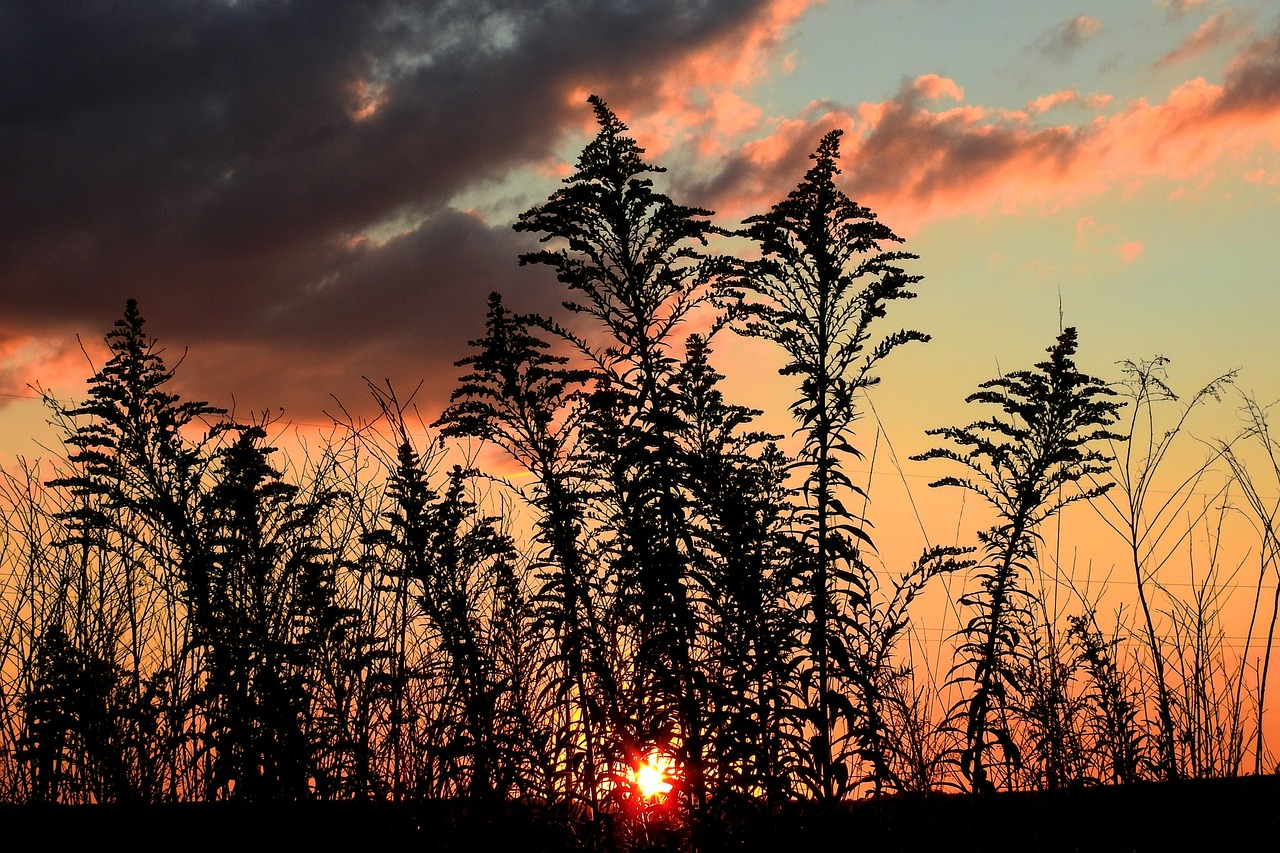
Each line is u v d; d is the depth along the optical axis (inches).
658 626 263.0
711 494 266.2
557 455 286.7
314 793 281.9
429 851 272.7
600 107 287.9
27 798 296.0
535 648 285.1
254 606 294.4
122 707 295.6
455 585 285.6
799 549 262.1
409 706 295.6
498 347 286.5
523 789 268.2
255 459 308.7
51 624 302.0
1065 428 287.7
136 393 324.5
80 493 319.9
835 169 306.7
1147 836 265.0
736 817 245.1
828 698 254.1
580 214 277.4
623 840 255.4
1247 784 283.9
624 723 256.8
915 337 281.9
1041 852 260.7
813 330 287.7
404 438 300.8
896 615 289.0
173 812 286.5
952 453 293.9
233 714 280.7
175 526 306.5
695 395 284.8
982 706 280.7
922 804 279.0
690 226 279.1
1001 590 286.0
